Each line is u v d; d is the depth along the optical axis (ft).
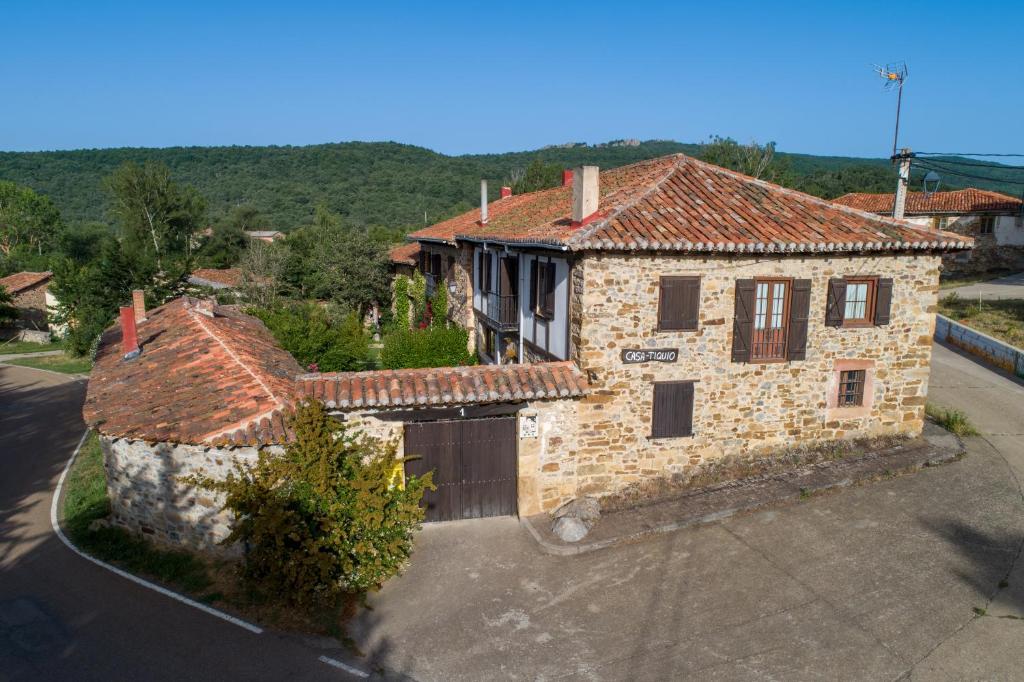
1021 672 25.50
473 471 38.58
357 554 32.30
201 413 35.24
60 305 114.42
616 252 38.17
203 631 29.27
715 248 38.42
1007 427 50.49
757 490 40.19
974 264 115.34
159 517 36.40
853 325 43.52
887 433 45.75
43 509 43.21
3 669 26.63
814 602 30.25
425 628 29.40
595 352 38.93
